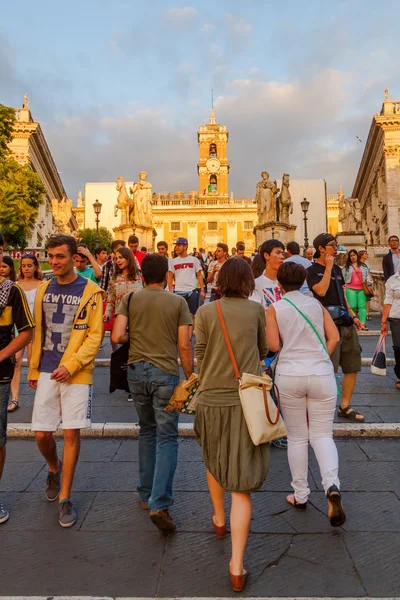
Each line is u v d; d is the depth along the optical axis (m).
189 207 78.38
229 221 78.31
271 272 5.29
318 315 3.67
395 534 3.35
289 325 3.62
